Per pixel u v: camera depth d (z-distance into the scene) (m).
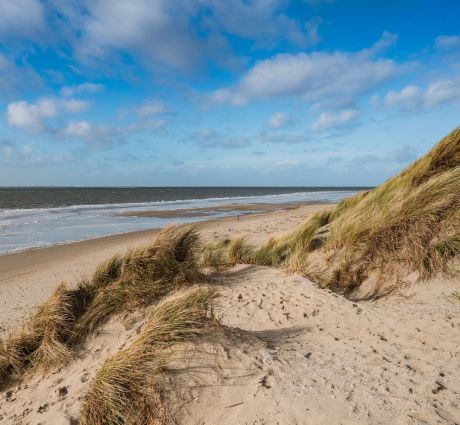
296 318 4.77
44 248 15.37
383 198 7.39
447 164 7.10
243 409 2.82
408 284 5.18
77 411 3.21
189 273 6.36
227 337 3.62
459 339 3.64
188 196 69.31
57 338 5.02
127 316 5.34
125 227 22.14
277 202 46.75
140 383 3.12
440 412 2.62
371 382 3.04
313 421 2.61
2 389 4.57
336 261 6.38
